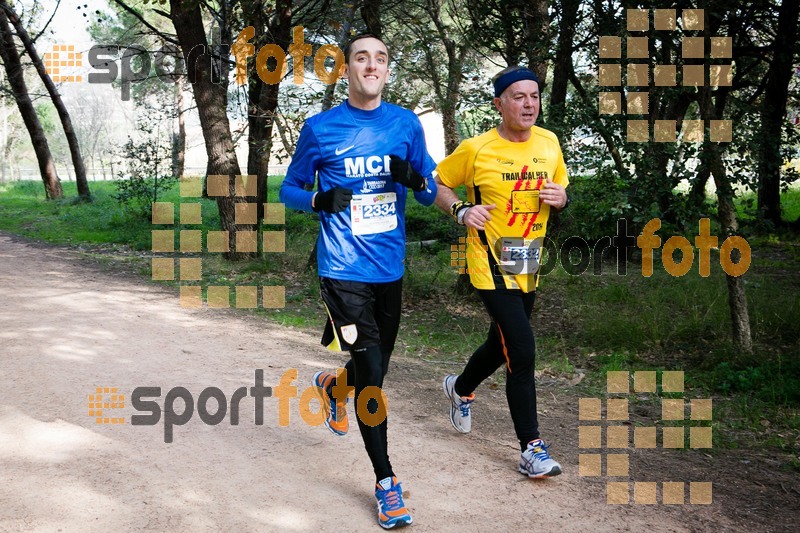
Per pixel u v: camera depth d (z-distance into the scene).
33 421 4.55
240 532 3.33
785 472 4.40
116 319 7.76
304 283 10.97
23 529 3.24
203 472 3.94
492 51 10.09
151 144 19.62
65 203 24.67
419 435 4.68
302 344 7.15
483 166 4.02
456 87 10.05
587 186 8.88
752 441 4.97
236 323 8.02
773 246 14.07
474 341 7.82
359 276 3.64
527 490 3.90
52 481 3.72
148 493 3.66
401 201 3.77
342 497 3.73
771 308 8.37
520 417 4.03
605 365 6.88
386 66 3.64
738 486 4.14
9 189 34.53
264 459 4.15
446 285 10.71
